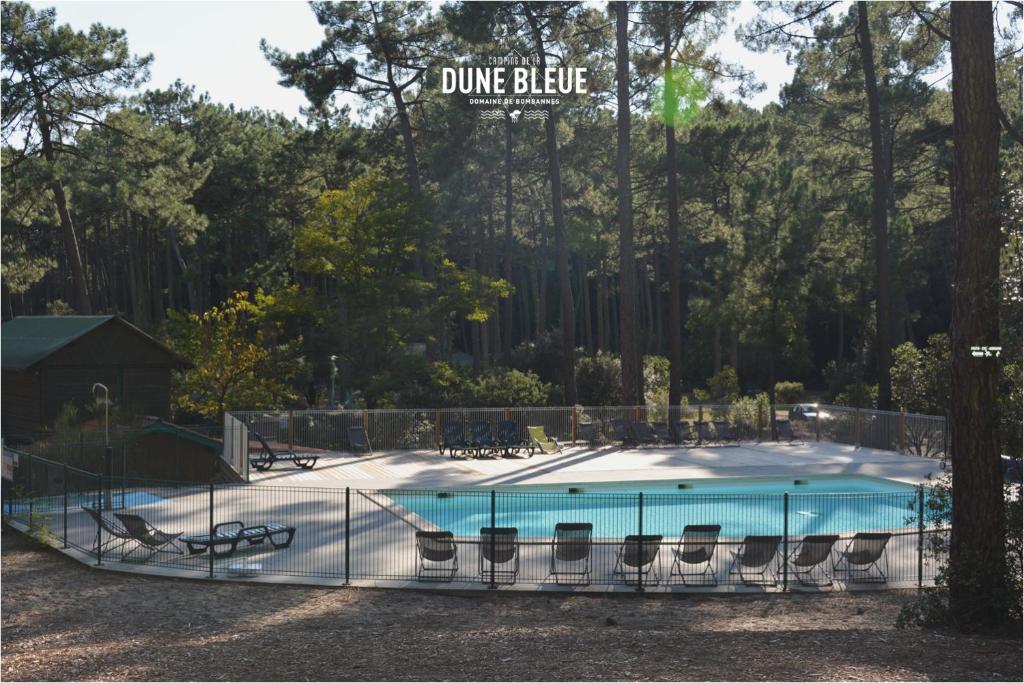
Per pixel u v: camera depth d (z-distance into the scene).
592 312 93.62
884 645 11.65
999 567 13.86
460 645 12.22
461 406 38.84
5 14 37.38
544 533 21.38
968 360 14.00
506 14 39.62
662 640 12.12
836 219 47.59
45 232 64.12
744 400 40.22
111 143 42.91
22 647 12.75
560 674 10.45
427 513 23.34
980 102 13.65
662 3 37.09
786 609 15.57
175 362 35.16
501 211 64.69
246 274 59.94
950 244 55.19
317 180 62.31
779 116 62.59
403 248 41.19
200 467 26.97
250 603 15.69
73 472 24.69
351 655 11.75
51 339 33.94
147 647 12.52
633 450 34.41
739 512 23.75
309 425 34.09
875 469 29.84
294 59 45.31
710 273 82.00
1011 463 16.58
